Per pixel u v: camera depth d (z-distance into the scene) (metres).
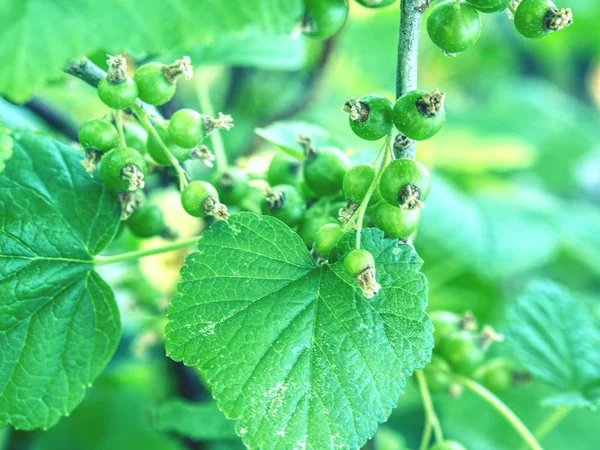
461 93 0.49
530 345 0.18
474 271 0.28
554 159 0.44
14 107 0.21
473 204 0.31
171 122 0.12
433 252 0.28
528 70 0.54
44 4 0.10
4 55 0.10
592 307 0.19
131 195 0.14
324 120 0.31
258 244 0.12
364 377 0.12
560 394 0.17
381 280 0.12
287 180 0.15
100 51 0.16
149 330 0.22
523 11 0.11
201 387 0.21
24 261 0.13
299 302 0.12
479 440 0.27
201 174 0.22
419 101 0.11
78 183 0.14
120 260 0.14
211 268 0.12
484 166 0.33
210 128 0.12
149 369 0.25
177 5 0.10
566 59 0.53
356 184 0.12
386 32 0.36
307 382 0.12
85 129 0.12
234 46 0.19
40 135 0.14
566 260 0.37
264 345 0.12
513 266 0.28
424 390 0.16
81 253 0.13
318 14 0.13
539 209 0.32
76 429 0.25
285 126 0.17
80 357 0.13
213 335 0.12
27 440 0.24
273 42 0.20
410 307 0.12
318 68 0.26
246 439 0.11
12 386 0.13
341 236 0.12
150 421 0.24
